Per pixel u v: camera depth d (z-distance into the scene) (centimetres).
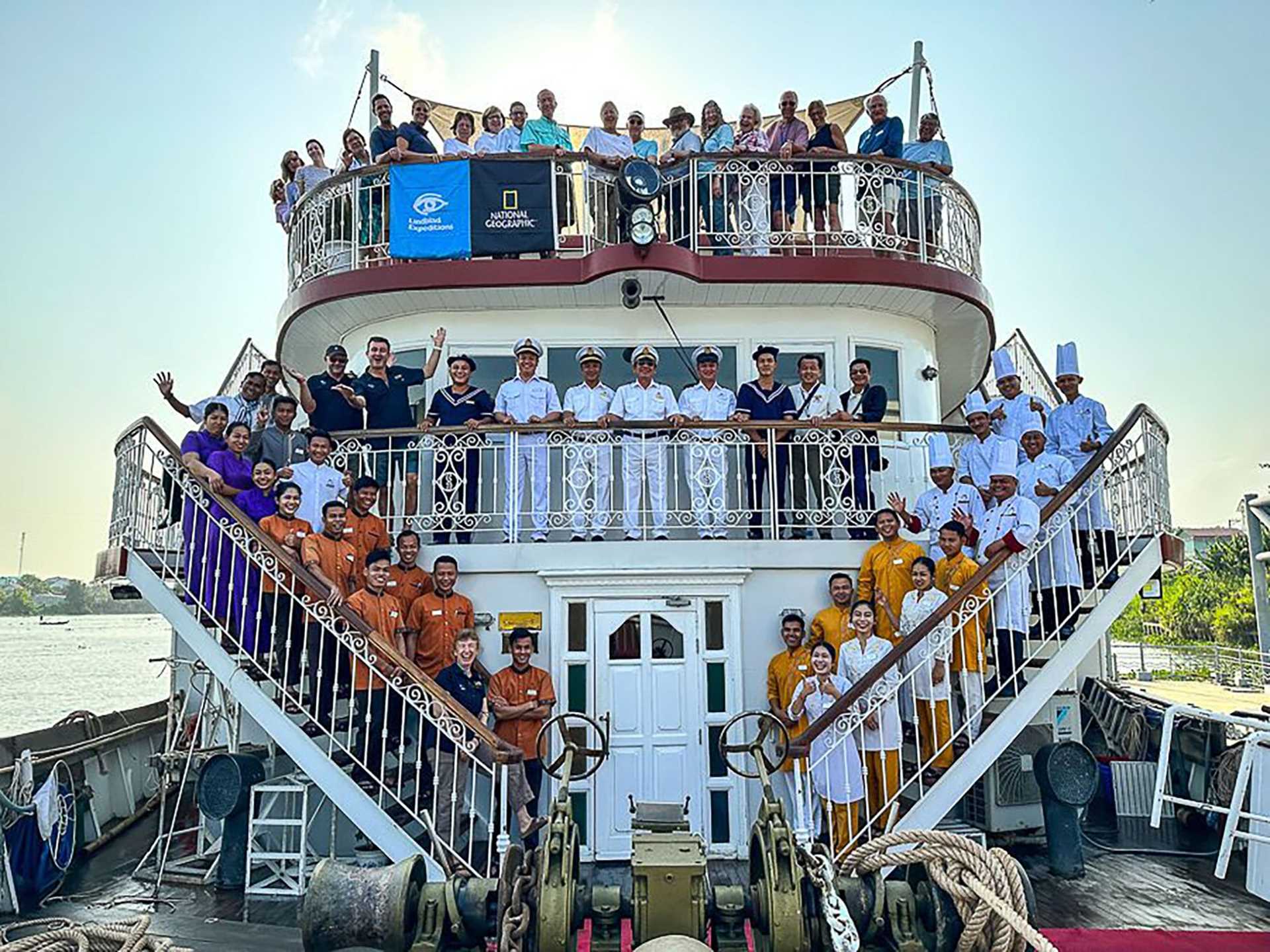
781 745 709
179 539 749
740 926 427
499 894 407
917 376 955
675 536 848
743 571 754
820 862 431
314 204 937
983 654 695
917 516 798
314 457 741
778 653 759
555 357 922
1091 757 722
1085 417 817
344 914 413
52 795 698
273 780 718
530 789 666
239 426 735
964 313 953
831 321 928
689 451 805
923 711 702
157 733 1016
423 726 636
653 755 739
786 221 909
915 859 416
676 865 403
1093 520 761
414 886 430
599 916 419
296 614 700
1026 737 821
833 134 928
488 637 758
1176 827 862
